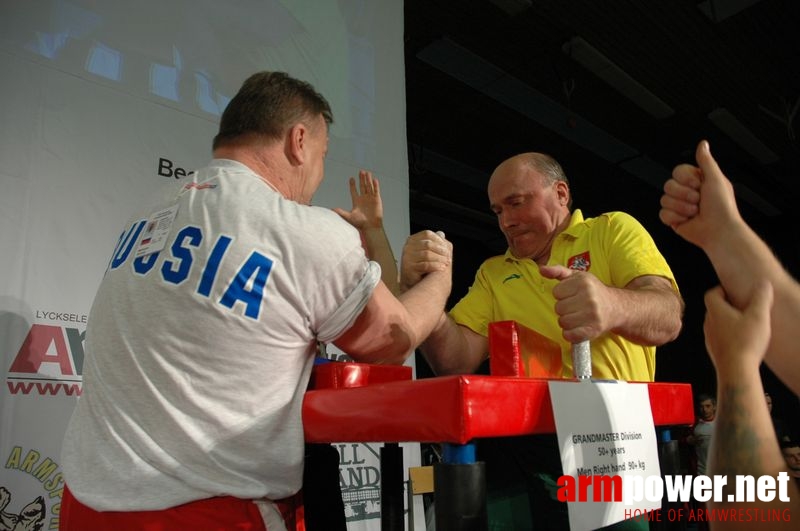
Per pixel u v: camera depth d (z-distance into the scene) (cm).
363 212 110
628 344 113
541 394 51
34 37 148
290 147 84
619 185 623
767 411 49
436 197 639
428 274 89
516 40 395
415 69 424
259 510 63
